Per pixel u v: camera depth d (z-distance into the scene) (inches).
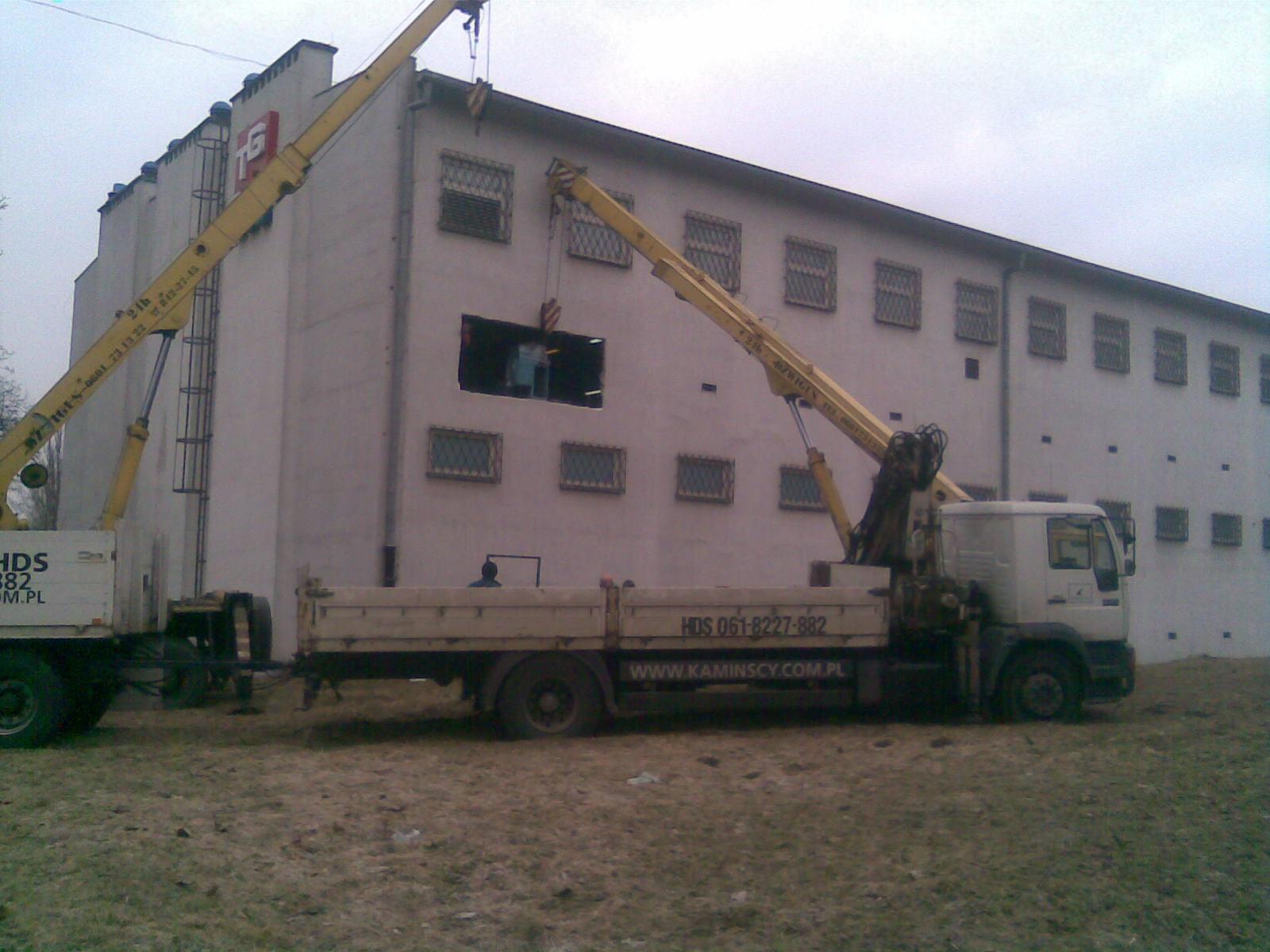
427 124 663.1
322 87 766.5
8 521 466.9
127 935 229.8
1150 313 1050.7
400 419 642.8
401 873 279.6
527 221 695.7
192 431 892.6
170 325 501.7
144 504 1031.0
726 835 318.0
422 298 653.9
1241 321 1131.9
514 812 339.3
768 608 501.0
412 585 640.4
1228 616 1088.8
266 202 523.2
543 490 692.1
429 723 533.6
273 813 331.0
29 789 359.6
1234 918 245.9
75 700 470.9
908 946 235.8
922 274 882.1
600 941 241.4
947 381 888.9
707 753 442.9
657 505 737.6
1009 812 333.7
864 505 829.8
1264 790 352.2
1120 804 340.2
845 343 831.1
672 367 749.9
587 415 711.7
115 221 1247.5
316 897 261.0
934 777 388.5
